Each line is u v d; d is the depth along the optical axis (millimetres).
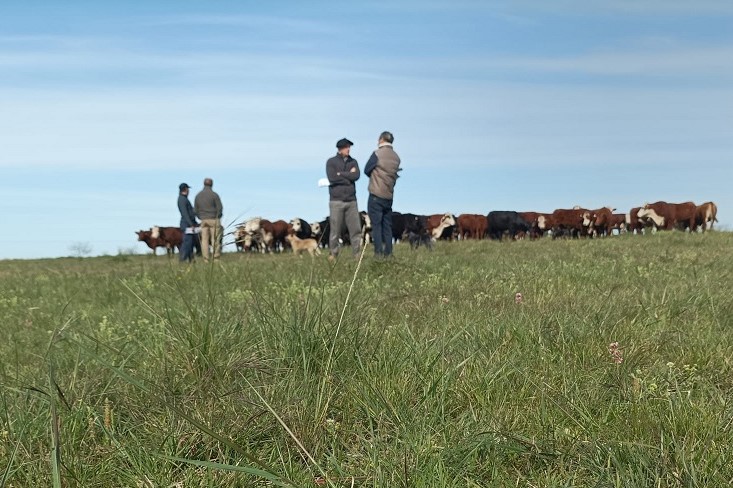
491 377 3945
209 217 18156
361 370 3920
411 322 5734
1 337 6801
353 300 5730
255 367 3969
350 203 13898
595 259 11617
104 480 2900
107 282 10992
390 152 13633
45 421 3387
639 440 3066
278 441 3164
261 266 12352
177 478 2893
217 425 3232
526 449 3016
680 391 3650
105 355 4855
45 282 12820
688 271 9266
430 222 34562
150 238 36375
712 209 32312
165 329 5039
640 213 33906
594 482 2736
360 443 3248
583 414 3342
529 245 17891
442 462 2842
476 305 6637
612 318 5410
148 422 3396
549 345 4703
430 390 3734
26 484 2857
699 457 2840
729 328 5340
